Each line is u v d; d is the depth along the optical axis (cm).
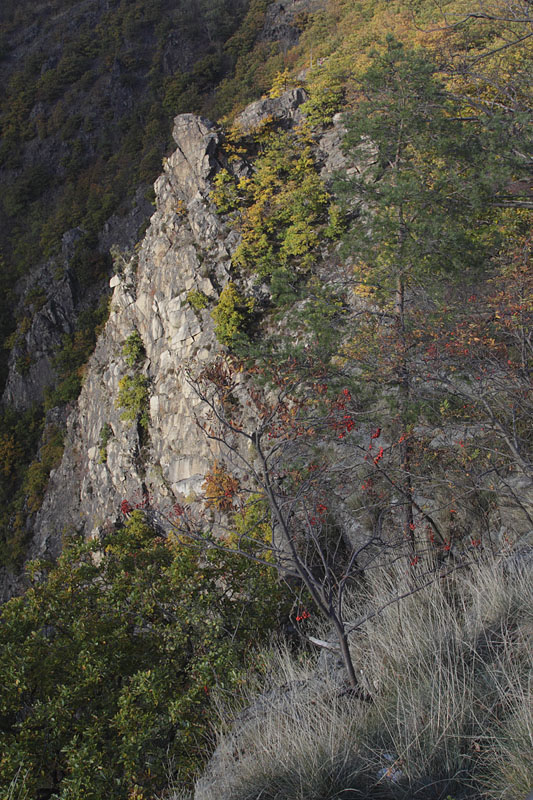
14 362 3759
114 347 2670
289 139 2311
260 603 729
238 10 5897
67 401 3397
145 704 607
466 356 720
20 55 6384
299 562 415
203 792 366
